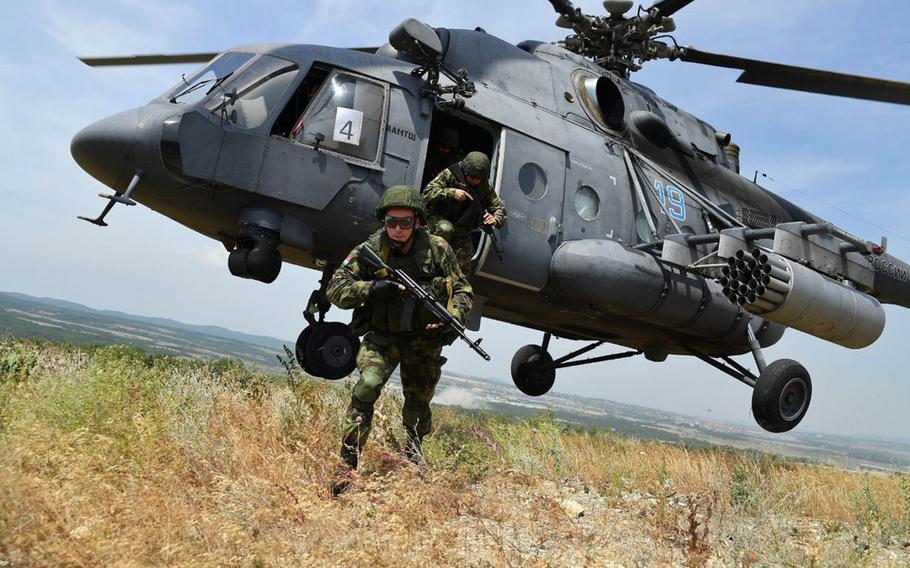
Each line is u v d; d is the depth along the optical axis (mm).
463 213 5727
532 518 3379
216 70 6621
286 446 3994
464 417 7004
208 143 5879
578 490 4848
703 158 9656
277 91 6340
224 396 4426
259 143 6039
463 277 4309
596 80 8531
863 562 3311
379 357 4070
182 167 5805
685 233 8289
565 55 8734
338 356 6766
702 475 5137
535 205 7383
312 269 7227
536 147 7477
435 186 5723
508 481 4137
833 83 8891
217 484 2975
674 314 8227
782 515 4000
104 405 4074
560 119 7996
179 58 8320
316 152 6219
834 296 7555
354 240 6523
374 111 6582
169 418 3871
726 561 3260
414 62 7102
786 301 7152
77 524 2279
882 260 10562
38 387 4246
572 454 5715
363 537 2576
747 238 7312
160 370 5723
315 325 6820
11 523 2172
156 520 2430
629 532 3652
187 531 2430
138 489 2738
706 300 8414
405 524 2861
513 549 2893
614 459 5848
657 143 8992
